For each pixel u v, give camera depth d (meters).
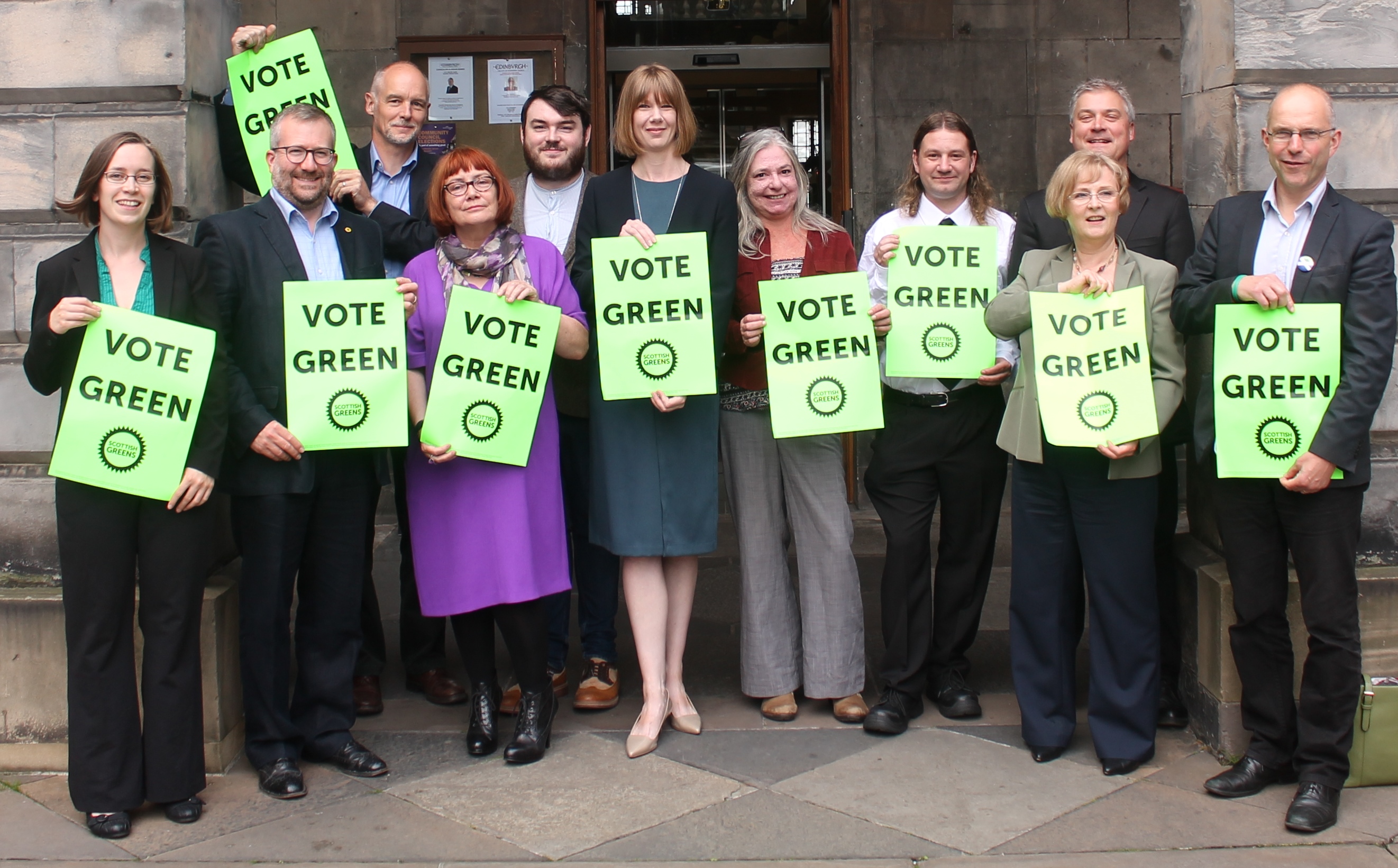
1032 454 3.54
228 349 3.45
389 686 4.41
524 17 6.95
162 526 3.21
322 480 3.52
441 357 3.51
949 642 4.02
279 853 3.12
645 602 3.82
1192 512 4.02
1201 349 3.76
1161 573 3.93
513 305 3.55
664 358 3.60
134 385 3.13
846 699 3.94
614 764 3.64
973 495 3.92
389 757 3.73
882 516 3.94
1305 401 3.16
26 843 3.19
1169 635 3.92
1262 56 3.73
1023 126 7.03
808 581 3.93
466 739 3.77
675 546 3.74
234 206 4.25
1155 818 3.24
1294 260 3.25
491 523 3.58
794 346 3.71
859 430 3.68
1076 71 7.00
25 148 3.80
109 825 3.21
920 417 3.86
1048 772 3.54
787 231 3.88
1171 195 3.83
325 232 3.58
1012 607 3.69
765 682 3.97
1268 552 3.29
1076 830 3.18
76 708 3.20
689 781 3.52
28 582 3.75
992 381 3.79
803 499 3.91
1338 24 3.72
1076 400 3.38
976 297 3.76
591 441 3.85
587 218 3.79
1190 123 4.11
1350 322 3.15
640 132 3.70
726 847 3.12
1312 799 3.17
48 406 3.75
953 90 7.02
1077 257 3.54
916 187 4.00
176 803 3.31
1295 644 3.54
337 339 3.42
